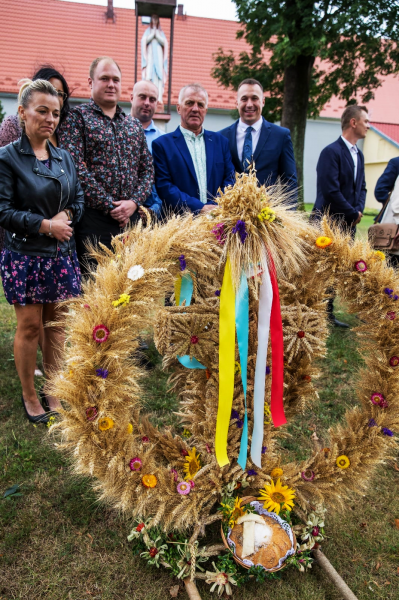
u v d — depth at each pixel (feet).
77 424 4.87
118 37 56.70
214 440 5.89
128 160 9.43
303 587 5.76
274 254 5.24
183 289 5.84
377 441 5.93
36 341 8.19
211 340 5.72
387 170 14.28
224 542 5.69
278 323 5.38
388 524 6.86
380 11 27.40
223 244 5.24
